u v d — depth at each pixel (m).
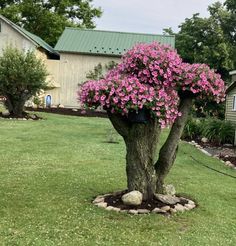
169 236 5.15
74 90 32.56
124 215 5.79
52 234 5.05
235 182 8.68
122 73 6.29
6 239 4.83
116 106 5.69
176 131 6.35
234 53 36.38
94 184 7.61
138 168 6.22
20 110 21.05
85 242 4.85
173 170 9.48
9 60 20.45
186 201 6.63
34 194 6.73
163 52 6.03
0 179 7.71
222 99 6.29
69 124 19.38
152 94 5.65
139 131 6.11
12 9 41.25
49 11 43.16
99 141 13.84
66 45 32.56
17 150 11.16
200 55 35.59
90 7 45.09
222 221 5.85
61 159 10.07
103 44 32.91
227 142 16.27
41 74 20.98
